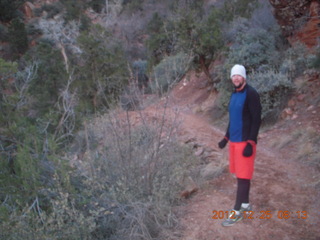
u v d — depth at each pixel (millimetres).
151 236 3604
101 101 9695
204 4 28531
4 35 30750
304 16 9789
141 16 37281
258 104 3398
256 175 5082
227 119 10703
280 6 10281
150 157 4367
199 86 16438
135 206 3832
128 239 3561
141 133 5027
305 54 9578
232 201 4172
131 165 4359
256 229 3504
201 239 3418
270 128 8133
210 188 4656
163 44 15766
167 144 4688
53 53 11875
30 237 3268
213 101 13078
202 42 12500
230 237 3393
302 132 6832
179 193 4383
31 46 30516
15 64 5406
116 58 12055
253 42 11219
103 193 3996
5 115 5277
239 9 17891
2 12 36000
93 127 6316
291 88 8555
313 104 7820
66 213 3793
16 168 4531
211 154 6125
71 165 4801
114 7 43031
